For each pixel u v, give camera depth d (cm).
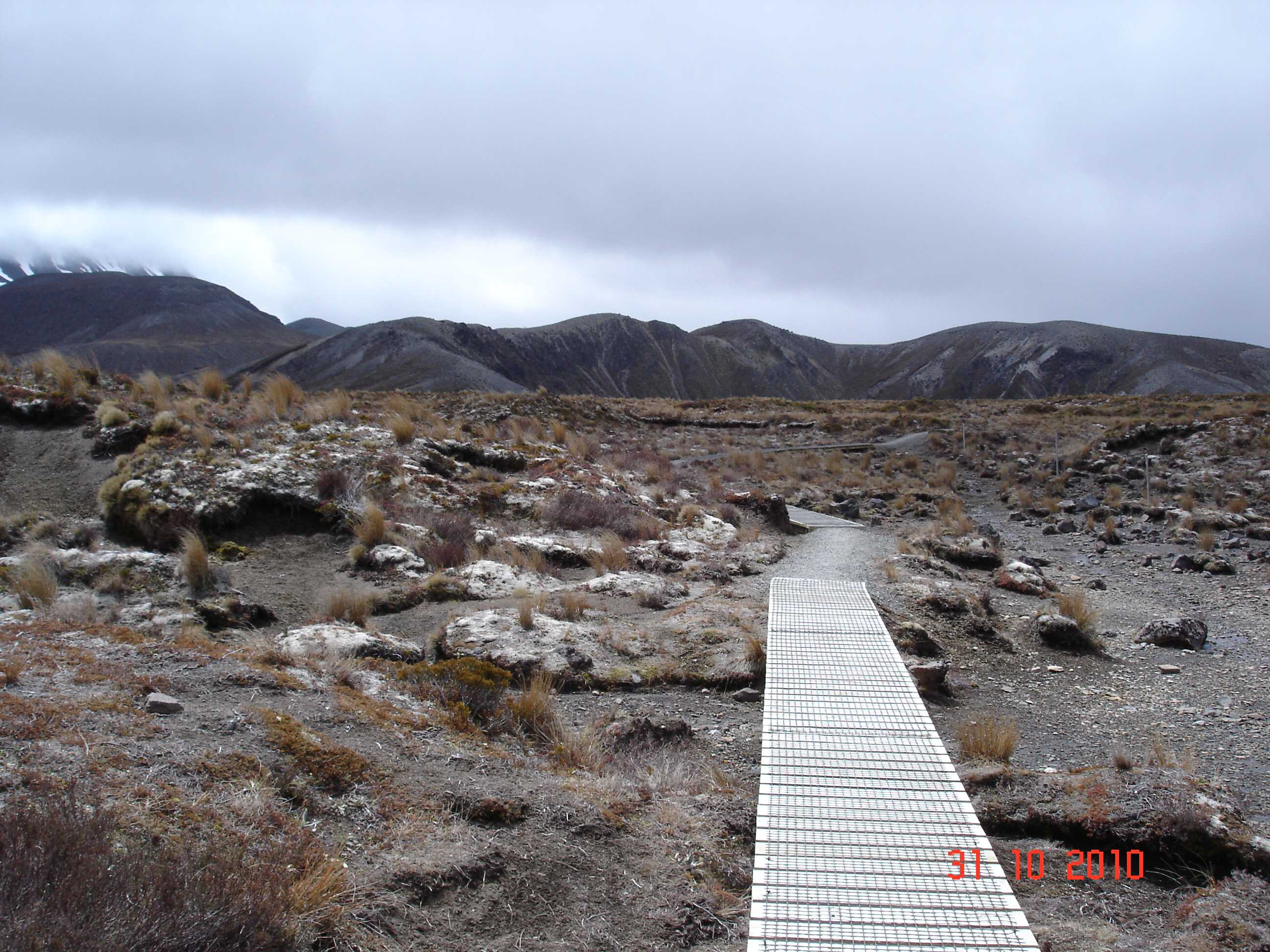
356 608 925
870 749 591
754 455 2628
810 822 500
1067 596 1192
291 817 442
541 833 477
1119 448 2661
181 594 921
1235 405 3359
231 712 527
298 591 1002
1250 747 732
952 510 1908
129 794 417
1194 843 504
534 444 1786
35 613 782
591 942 404
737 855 498
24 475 1212
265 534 1138
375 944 371
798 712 649
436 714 626
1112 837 522
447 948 383
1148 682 915
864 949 393
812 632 836
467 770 535
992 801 555
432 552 1123
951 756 660
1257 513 1916
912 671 852
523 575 1090
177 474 1161
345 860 421
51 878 332
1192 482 2208
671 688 837
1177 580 1407
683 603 1045
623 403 4028
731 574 1201
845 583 1034
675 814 527
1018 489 2281
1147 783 557
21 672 536
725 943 415
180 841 391
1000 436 2991
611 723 709
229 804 433
